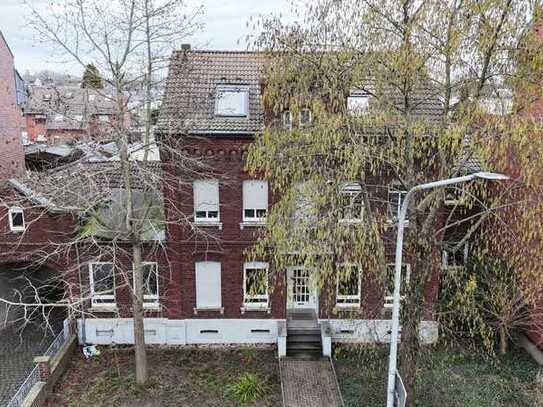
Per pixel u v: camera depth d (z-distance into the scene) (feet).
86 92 56.03
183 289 68.18
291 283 68.28
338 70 43.19
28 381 54.70
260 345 69.56
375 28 42.37
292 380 60.64
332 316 68.59
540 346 63.67
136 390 58.85
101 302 69.15
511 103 42.42
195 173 64.28
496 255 60.64
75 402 56.44
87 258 66.33
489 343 50.44
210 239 66.54
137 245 57.82
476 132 40.73
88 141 56.39
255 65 72.90
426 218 47.80
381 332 67.05
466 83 43.16
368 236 45.32
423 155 46.62
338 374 61.62
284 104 45.03
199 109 63.93
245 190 65.87
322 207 44.16
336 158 43.91
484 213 46.11
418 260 47.21
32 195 57.62
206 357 66.80
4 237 65.57
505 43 41.04
